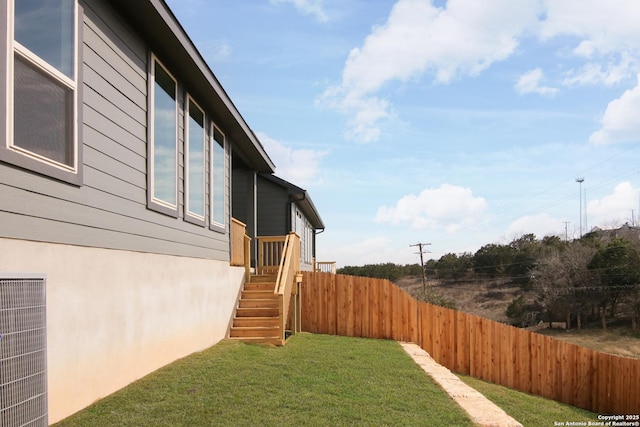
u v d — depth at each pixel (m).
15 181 3.53
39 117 3.83
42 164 3.82
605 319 34.34
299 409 4.90
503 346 11.26
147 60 6.04
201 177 8.08
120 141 5.26
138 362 5.52
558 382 10.70
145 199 5.85
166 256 6.43
